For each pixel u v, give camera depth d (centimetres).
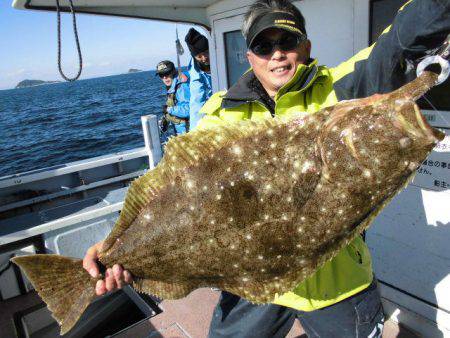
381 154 143
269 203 156
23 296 388
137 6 446
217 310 224
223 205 159
